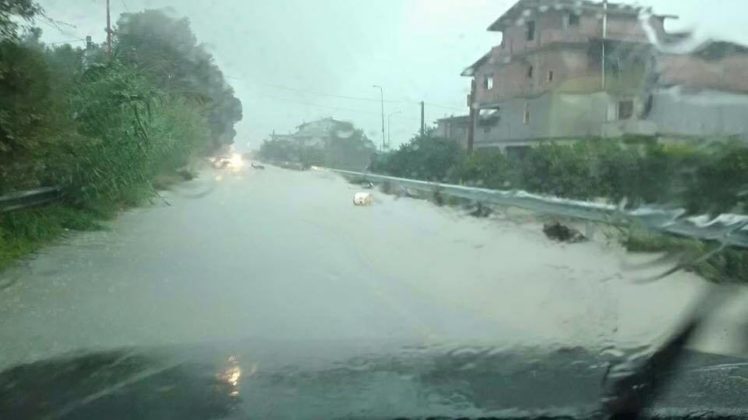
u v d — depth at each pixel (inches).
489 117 1114.1
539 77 1011.9
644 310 288.2
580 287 339.0
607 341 234.7
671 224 397.1
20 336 236.2
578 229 513.3
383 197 895.1
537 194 617.6
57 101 438.6
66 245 449.4
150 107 676.1
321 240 504.4
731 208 392.8
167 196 834.8
